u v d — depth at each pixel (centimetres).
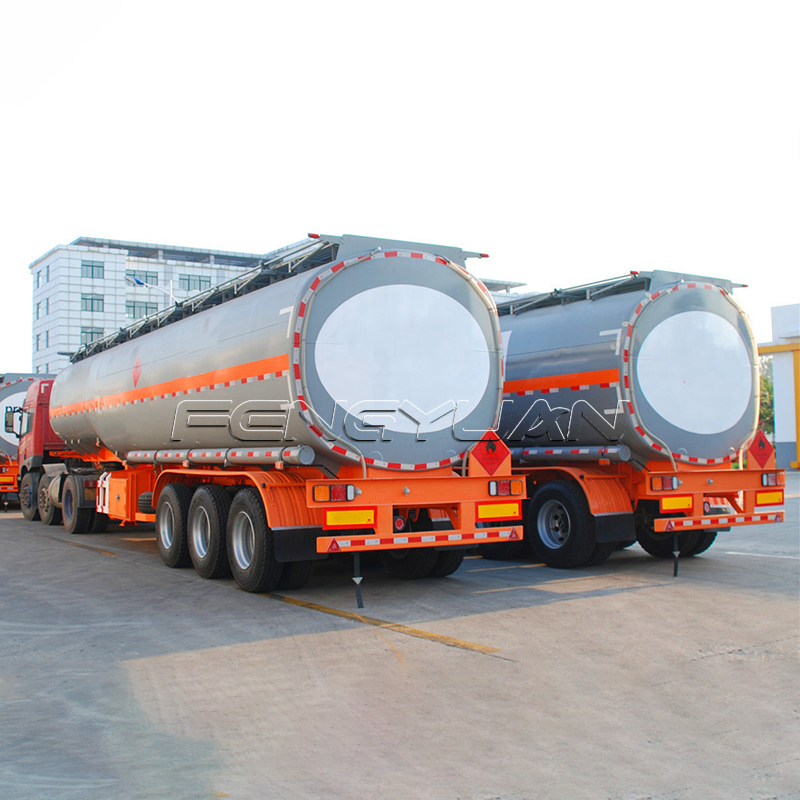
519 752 475
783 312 3812
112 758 472
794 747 482
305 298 858
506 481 956
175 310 1279
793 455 3803
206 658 678
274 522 877
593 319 1127
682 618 803
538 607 860
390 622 797
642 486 1101
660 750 477
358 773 447
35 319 6731
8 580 1078
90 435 1585
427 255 930
